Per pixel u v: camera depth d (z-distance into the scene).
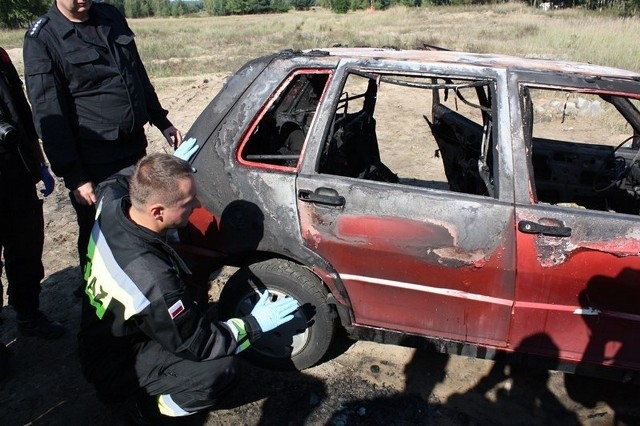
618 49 12.79
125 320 2.12
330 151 2.99
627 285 2.33
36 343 3.27
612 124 7.32
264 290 2.79
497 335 2.58
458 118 3.62
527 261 2.39
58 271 4.04
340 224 2.57
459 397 2.84
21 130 2.87
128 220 2.12
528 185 2.42
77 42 2.79
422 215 2.48
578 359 2.54
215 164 2.73
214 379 2.38
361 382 2.93
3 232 2.96
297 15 46.94
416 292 2.59
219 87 10.36
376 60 2.65
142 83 3.33
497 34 18.55
